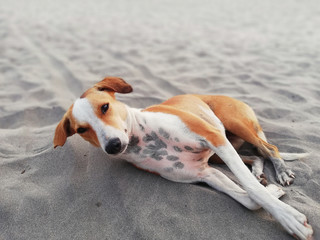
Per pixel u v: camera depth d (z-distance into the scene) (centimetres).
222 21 239
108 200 59
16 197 60
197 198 57
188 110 71
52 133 85
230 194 57
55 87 122
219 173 62
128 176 64
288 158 69
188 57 155
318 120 86
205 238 49
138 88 120
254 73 130
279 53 157
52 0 324
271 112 95
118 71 138
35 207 58
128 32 205
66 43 181
